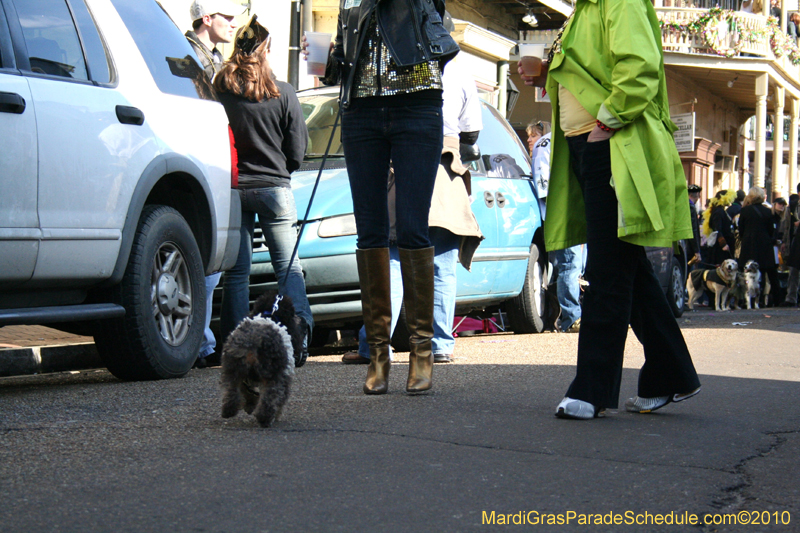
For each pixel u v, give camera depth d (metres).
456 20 14.88
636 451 3.20
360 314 6.34
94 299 4.95
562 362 5.92
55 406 4.07
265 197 5.98
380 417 3.73
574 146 3.80
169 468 2.88
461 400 4.21
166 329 5.16
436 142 4.37
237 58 5.97
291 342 3.65
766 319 11.55
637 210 3.57
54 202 4.34
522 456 3.09
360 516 2.43
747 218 16.69
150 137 4.97
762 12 26.67
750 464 3.07
